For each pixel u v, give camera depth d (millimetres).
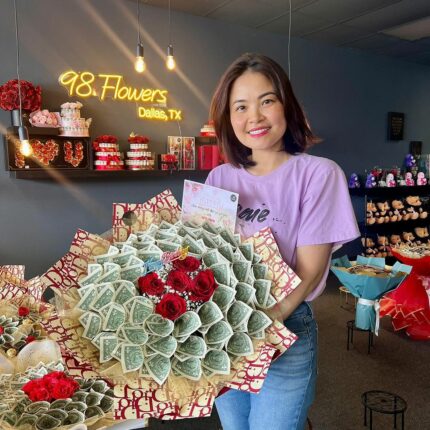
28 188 3648
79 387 1380
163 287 910
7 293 2045
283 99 1110
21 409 1282
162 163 4086
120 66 3947
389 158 6320
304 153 1223
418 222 6152
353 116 5797
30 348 1592
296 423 1197
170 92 4266
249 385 896
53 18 3578
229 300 936
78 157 3551
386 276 2914
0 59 3387
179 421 2332
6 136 3264
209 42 4453
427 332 3354
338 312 4059
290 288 1005
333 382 2748
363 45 5473
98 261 976
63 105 3438
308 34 5000
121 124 4016
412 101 6508
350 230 1108
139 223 1118
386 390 2652
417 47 5578
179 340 875
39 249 3754
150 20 4062
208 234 1082
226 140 1236
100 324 857
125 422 1259
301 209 1142
